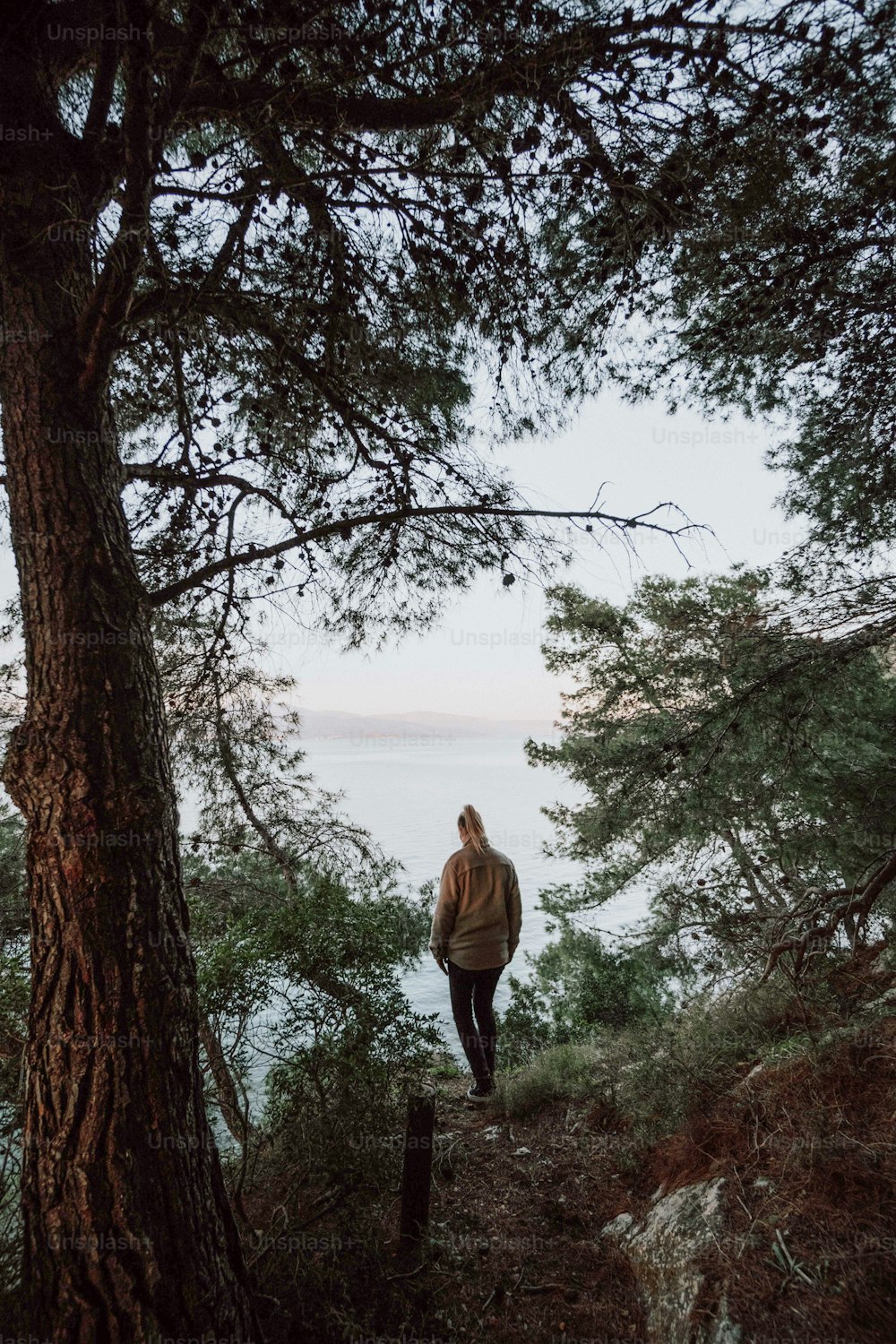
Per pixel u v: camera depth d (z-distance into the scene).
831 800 5.30
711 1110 3.19
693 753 4.69
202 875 6.45
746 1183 2.59
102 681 2.20
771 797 5.17
